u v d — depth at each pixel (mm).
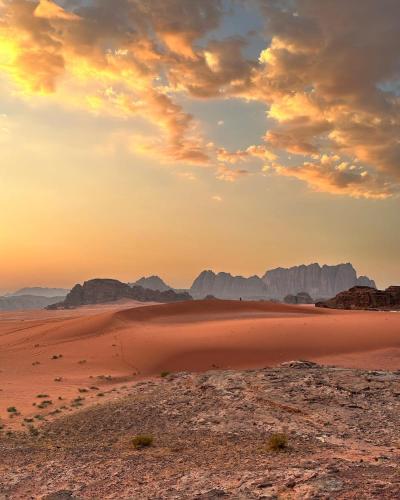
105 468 16016
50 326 82938
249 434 19812
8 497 13867
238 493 11852
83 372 44750
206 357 48250
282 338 54219
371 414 22094
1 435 23359
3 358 54531
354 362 43938
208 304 99875
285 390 27297
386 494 10445
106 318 78875
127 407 27547
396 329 58375
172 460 16422
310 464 13867
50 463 17375
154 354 50312
